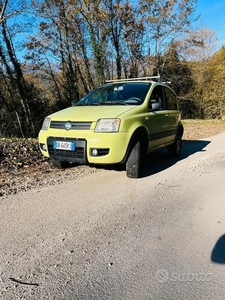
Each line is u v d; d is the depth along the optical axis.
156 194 3.85
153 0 20.06
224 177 4.68
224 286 1.95
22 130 15.14
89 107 4.81
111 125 4.08
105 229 2.80
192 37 22.78
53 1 15.53
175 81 24.39
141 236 2.65
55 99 18.59
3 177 4.58
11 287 1.95
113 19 19.38
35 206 3.39
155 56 22.52
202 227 2.84
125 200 3.62
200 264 2.20
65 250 2.41
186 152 7.32
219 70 24.98
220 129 13.91
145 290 1.91
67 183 4.33
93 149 4.09
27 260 2.27
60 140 4.34
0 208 3.31
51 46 17.28
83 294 1.88
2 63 14.22
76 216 3.11
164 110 5.75
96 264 2.21
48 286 1.96
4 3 10.38
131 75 22.11
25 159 5.71
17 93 15.11
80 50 18.56
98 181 4.44
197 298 1.83
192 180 4.55
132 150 4.47
